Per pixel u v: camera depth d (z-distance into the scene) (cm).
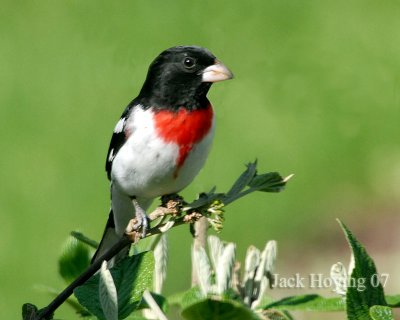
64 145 1408
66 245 364
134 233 315
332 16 1605
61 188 1318
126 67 1529
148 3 1594
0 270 1182
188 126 547
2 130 1455
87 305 286
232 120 1411
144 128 548
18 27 1645
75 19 1627
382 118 1414
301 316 661
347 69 1473
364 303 267
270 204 1238
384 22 1580
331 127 1410
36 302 1130
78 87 1502
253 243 1202
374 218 1224
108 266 441
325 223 1238
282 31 1571
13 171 1356
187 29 1580
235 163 1352
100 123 1445
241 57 1530
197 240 347
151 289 354
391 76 1470
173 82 555
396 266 1037
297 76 1473
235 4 1567
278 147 1386
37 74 1547
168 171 555
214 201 316
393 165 1352
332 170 1357
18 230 1252
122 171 562
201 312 250
